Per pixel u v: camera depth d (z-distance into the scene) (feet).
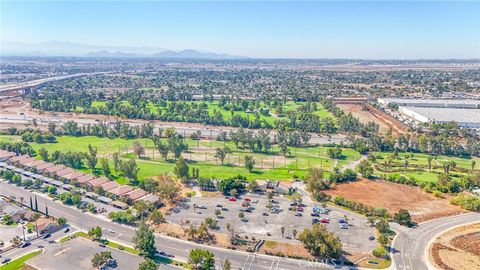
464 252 573.33
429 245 593.42
